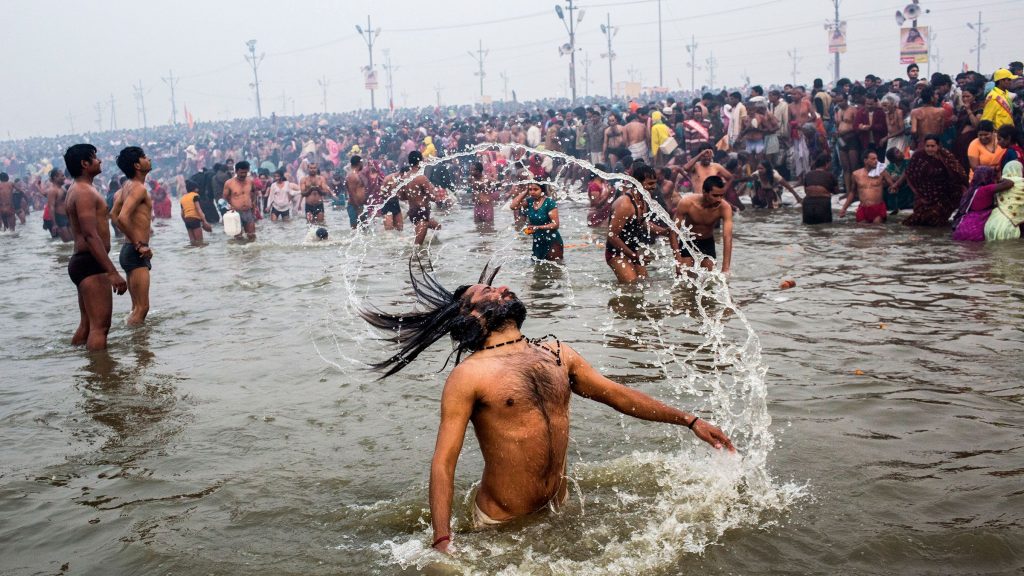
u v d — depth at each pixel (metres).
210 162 41.66
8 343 7.93
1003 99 12.98
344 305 9.01
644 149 22.22
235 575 3.26
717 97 22.83
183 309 9.22
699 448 4.33
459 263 11.87
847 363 5.76
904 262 9.78
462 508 3.70
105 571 3.38
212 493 4.09
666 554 3.20
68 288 11.68
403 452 4.52
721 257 10.89
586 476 3.96
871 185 13.69
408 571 3.17
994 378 5.27
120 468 4.49
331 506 3.87
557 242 11.11
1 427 5.27
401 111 70.50
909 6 27.73
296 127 61.41
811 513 3.52
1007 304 7.27
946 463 3.99
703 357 6.12
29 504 4.06
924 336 6.36
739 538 3.32
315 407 5.39
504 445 3.36
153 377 6.34
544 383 3.42
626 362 6.04
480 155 26.30
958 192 12.70
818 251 11.01
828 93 19.78
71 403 5.75
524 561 3.14
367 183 20.62
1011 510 3.46
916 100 16.67
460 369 3.37
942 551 3.16
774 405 4.95
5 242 20.25
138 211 8.31
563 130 25.73
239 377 6.22
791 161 19.17
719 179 9.08
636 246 9.38
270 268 12.43
